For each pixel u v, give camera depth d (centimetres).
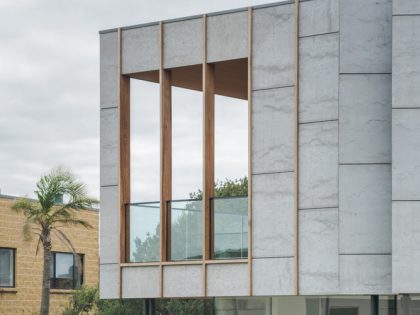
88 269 5750
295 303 2578
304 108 2461
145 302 2742
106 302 5356
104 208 2766
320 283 2414
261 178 2511
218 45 2614
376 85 2402
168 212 2684
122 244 2734
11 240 5231
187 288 2625
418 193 2292
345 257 2384
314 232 2428
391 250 2355
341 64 2416
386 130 2389
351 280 2380
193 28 2659
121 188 2734
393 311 2422
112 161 2758
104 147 2772
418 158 2297
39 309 5384
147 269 2695
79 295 5341
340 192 2397
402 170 2300
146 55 2727
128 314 5362
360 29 2414
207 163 2612
